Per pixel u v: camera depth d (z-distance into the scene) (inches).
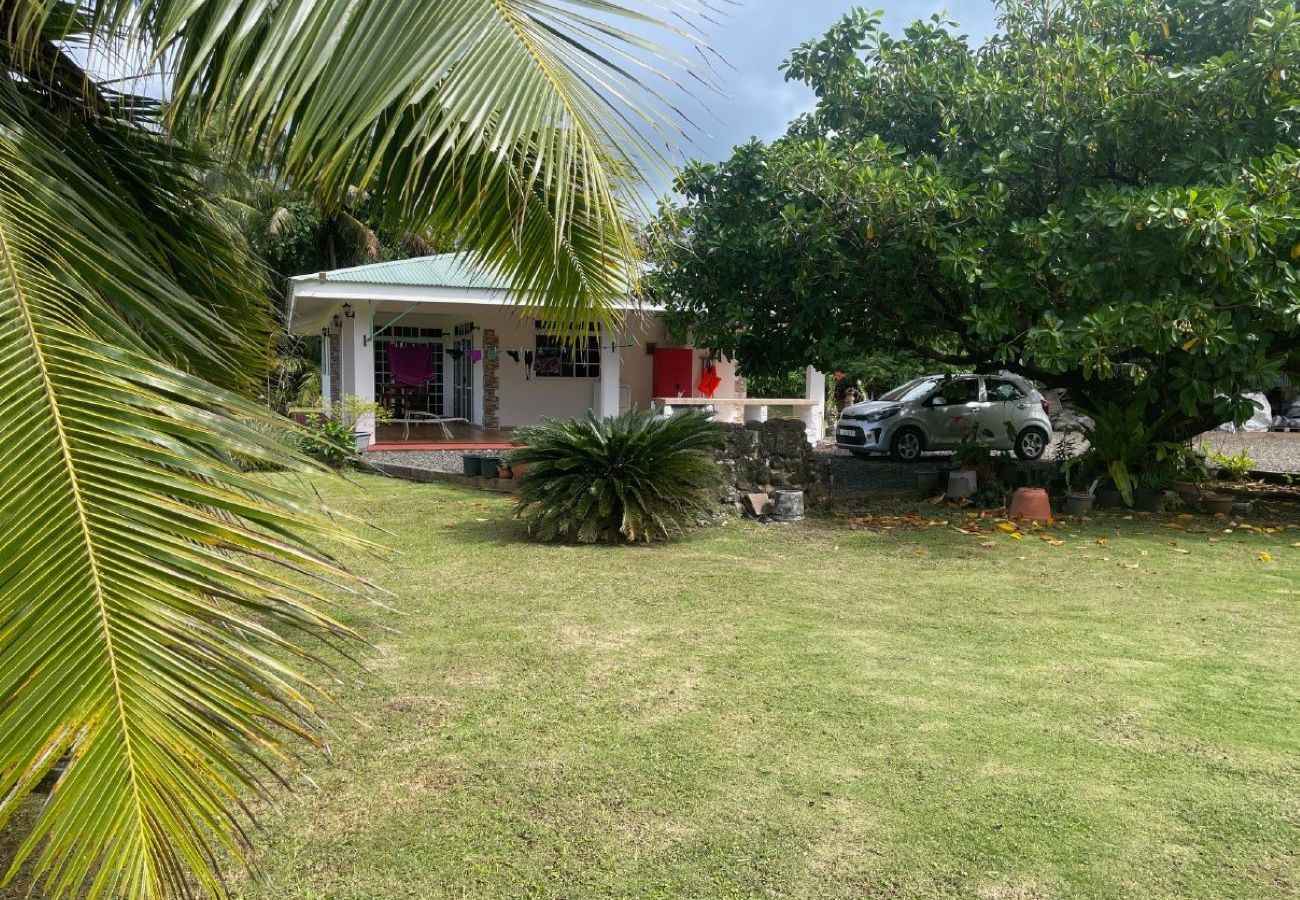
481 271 152.3
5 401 63.9
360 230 1085.8
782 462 377.1
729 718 148.6
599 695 159.6
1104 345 317.7
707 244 427.5
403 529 331.0
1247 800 119.7
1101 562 277.1
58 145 105.0
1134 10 378.9
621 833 112.2
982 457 441.7
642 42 94.8
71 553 60.8
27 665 57.4
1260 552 294.8
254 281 150.8
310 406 862.5
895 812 116.7
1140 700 156.5
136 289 91.0
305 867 105.0
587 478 306.7
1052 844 108.7
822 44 433.7
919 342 494.3
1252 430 983.6
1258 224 283.9
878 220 357.7
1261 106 331.3
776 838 110.5
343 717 149.8
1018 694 159.5
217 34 82.5
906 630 200.5
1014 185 390.6
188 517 65.4
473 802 120.5
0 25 101.0
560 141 91.2
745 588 239.8
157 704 60.7
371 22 85.5
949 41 434.9
